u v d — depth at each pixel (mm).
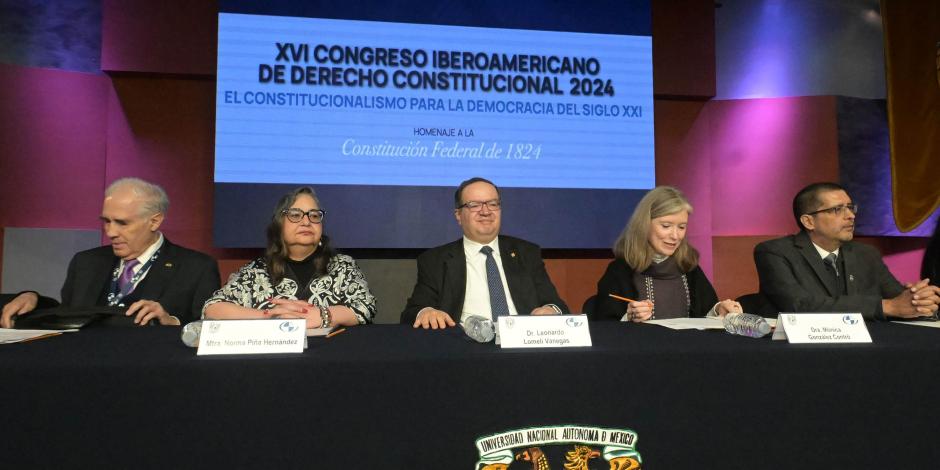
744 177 3836
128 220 1851
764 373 938
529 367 893
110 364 820
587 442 892
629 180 3656
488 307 2113
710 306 2113
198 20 3424
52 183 3318
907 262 3875
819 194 2131
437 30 3562
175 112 3469
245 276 1937
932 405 960
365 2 3510
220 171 3316
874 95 3912
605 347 971
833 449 937
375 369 862
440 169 3516
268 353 923
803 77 3900
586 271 3740
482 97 3572
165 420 820
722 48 3926
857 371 953
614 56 3695
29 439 795
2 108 3234
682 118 3857
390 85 3502
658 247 2072
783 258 2127
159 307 1458
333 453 845
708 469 915
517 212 3551
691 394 919
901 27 3721
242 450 830
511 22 3625
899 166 3670
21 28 3328
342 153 3438
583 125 3641
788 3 3928
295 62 3422
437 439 865
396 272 3535
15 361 836
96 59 3445
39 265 3238
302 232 1892
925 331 1212
